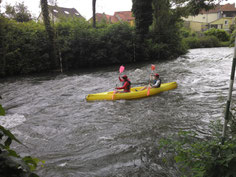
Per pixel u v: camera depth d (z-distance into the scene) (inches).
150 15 799.7
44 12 615.8
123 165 149.4
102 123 228.8
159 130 201.9
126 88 321.4
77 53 709.3
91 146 179.2
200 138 177.9
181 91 337.1
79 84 438.3
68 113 266.5
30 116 259.9
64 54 684.7
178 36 916.0
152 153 161.8
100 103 300.7
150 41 833.5
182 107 263.0
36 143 187.5
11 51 589.6
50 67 663.8
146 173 138.4
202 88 347.6
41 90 397.1
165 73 509.7
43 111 277.9
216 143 84.7
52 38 637.3
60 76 553.3
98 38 718.5
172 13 844.0
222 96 293.3
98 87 405.7
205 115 230.4
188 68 558.9
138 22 800.3
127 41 774.5
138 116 243.4
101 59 745.6
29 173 46.6
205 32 1433.3
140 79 467.8
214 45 1288.1
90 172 143.2
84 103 305.6
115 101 306.0
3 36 574.6
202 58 745.0
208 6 225.3
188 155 86.5
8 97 355.3
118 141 185.3
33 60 627.8
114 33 761.0
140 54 822.5
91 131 209.6
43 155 167.0
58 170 146.0
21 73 618.5
